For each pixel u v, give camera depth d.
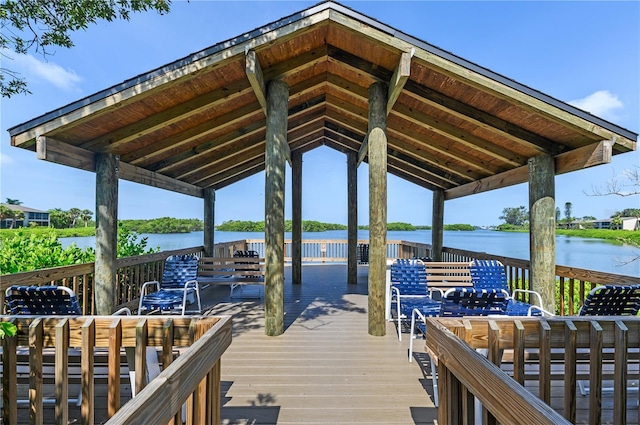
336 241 11.40
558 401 2.53
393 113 4.96
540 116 3.54
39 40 3.39
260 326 4.45
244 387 2.75
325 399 2.57
